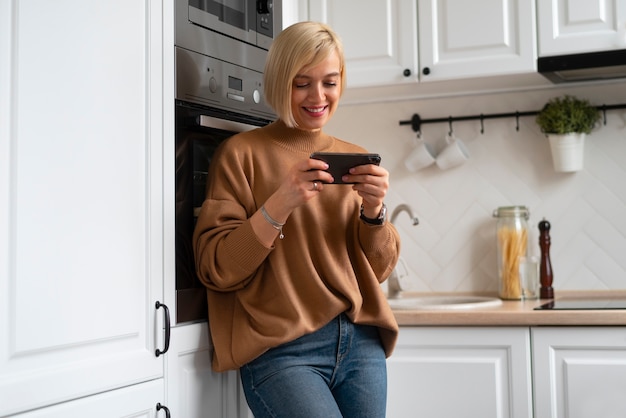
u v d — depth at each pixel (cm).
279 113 171
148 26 163
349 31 261
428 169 285
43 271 132
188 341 172
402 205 269
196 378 175
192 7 178
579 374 202
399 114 289
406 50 256
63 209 137
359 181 163
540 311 204
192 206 179
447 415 212
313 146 179
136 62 158
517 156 276
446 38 252
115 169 151
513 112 276
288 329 163
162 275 164
